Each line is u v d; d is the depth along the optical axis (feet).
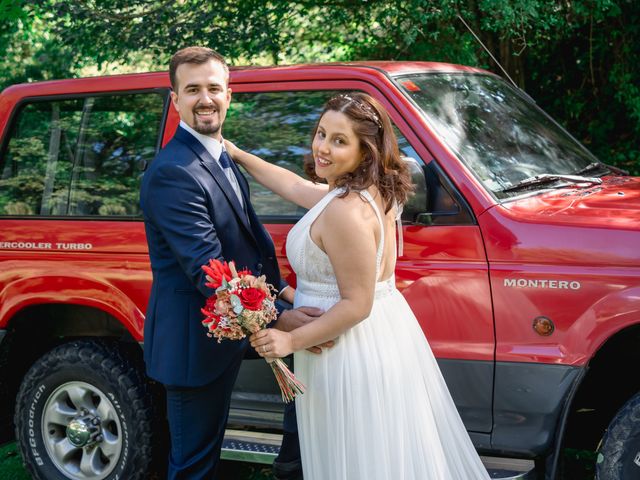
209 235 9.68
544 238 10.59
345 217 9.02
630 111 25.44
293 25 23.95
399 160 9.45
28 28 27.12
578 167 13.34
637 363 11.51
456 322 10.97
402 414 9.57
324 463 9.75
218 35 21.93
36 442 13.29
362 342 9.47
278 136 12.28
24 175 13.58
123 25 22.38
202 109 9.98
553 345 10.53
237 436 12.42
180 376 10.05
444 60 22.59
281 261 11.89
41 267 13.00
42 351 14.17
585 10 22.88
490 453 11.09
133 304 12.48
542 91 27.22
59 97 13.52
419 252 11.16
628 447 10.46
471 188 10.99
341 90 11.98
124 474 12.74
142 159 12.87
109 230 12.72
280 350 8.95
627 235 10.31
